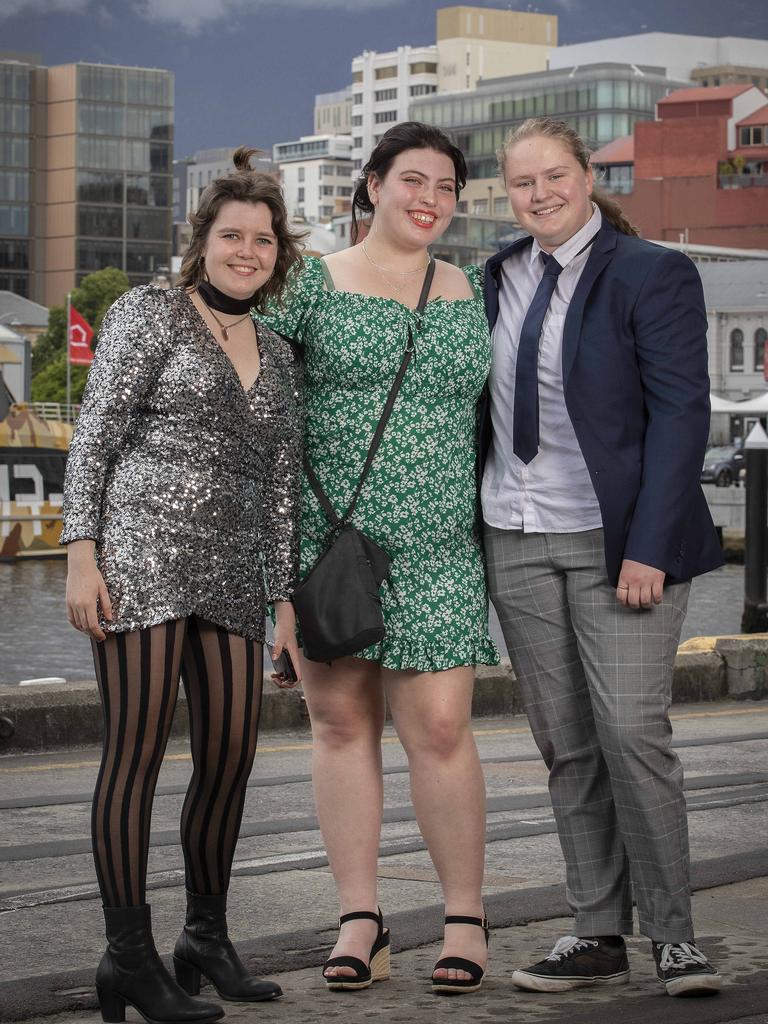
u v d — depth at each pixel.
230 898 4.77
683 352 3.79
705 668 10.41
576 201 3.89
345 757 3.98
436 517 3.92
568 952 3.86
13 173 189.62
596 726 3.87
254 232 3.61
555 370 3.87
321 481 3.97
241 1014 3.54
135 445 3.54
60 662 22.44
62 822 6.11
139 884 3.49
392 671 3.96
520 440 3.91
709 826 6.01
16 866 5.30
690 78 194.88
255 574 3.64
